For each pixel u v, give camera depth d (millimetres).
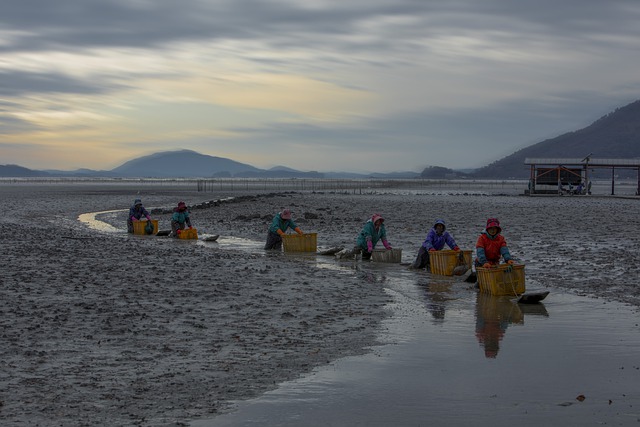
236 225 44000
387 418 8773
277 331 13570
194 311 15406
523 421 8664
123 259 24141
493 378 10477
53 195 101750
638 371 10852
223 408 9109
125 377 10430
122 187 167875
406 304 16656
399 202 73688
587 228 39094
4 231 35750
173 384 10109
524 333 13477
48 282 18859
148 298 16828
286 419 8727
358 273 21969
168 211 56562
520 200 79750
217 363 11242
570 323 14438
